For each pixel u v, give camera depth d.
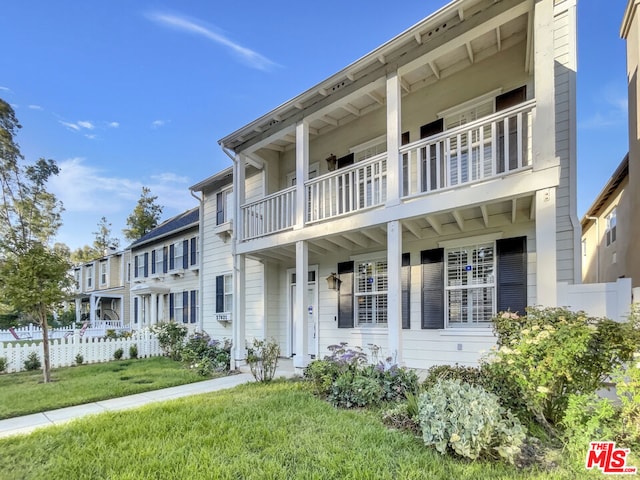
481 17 5.31
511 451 3.04
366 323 8.23
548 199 4.67
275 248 8.38
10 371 9.17
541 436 3.53
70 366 10.00
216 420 4.38
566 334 3.49
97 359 10.73
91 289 28.11
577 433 3.18
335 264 8.86
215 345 9.75
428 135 7.24
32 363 9.49
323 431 3.96
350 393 5.06
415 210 5.79
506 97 6.28
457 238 6.79
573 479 2.83
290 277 10.17
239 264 9.10
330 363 5.82
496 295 6.29
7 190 20.00
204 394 6.00
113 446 3.69
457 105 6.93
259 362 7.97
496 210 6.11
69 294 8.51
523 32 6.22
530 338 3.68
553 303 4.53
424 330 7.06
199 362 8.79
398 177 6.08
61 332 17.81
